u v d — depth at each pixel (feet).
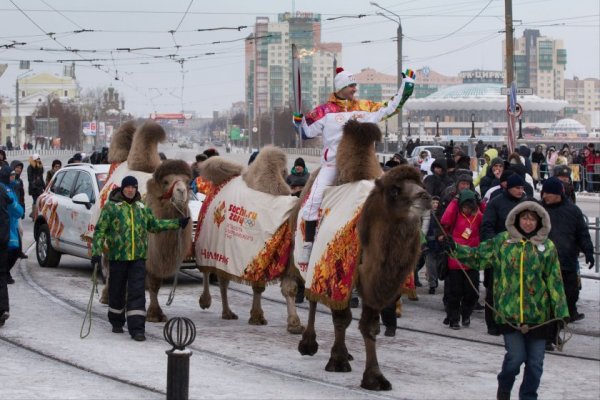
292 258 41.70
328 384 33.22
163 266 43.98
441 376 35.12
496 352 40.29
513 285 29.14
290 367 36.04
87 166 63.62
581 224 41.93
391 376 34.88
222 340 41.24
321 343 41.09
